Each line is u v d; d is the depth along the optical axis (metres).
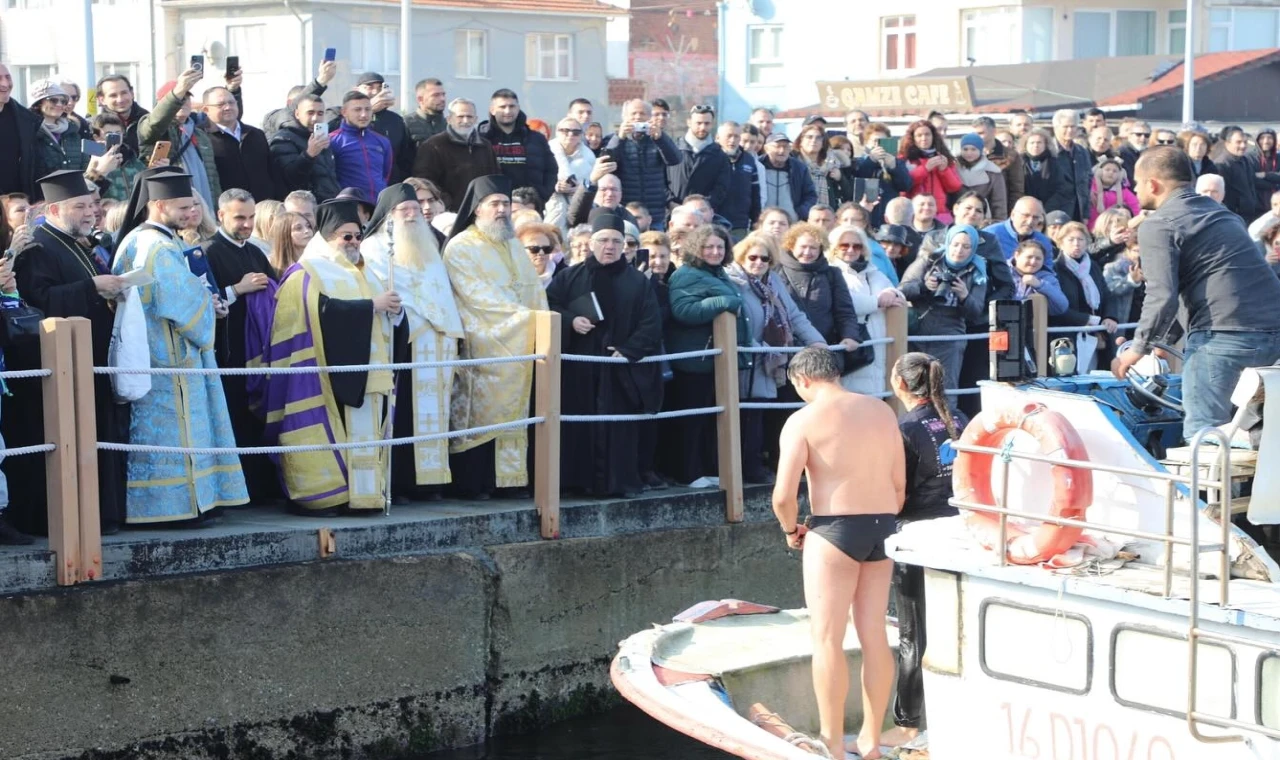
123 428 9.94
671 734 11.27
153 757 9.61
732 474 12.39
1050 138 17.78
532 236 12.10
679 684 8.92
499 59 45.84
